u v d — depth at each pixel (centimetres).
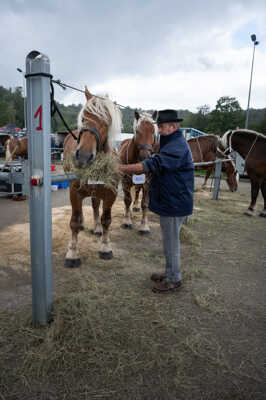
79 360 162
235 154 803
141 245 369
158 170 213
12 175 332
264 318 217
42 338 176
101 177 233
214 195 715
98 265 299
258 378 157
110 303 225
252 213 557
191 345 180
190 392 146
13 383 146
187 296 245
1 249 327
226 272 300
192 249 360
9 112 6719
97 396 140
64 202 618
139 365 162
